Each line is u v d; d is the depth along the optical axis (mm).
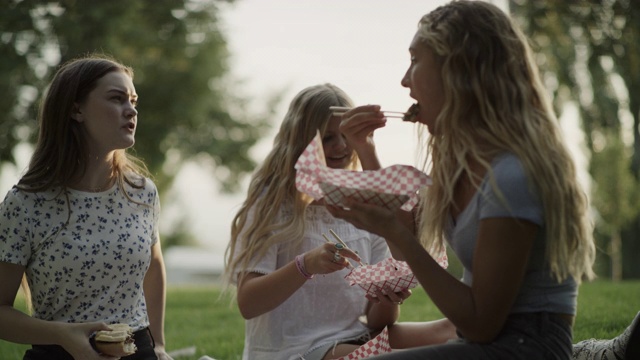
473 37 2801
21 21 17562
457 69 2791
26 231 3467
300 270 3465
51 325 3305
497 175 2633
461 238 2760
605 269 18516
